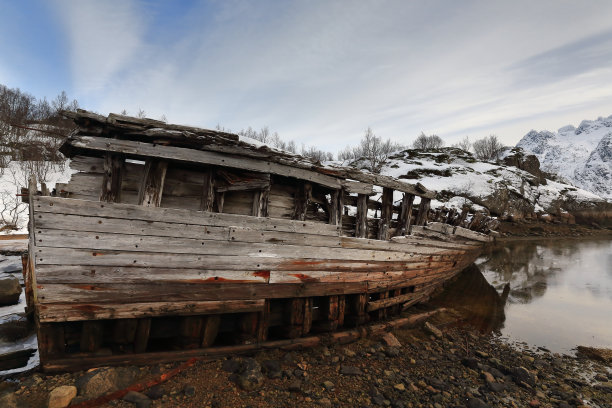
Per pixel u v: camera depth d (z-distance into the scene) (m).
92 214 3.55
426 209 7.53
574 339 7.14
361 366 4.96
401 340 6.22
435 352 5.88
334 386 4.30
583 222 35.69
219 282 4.28
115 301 3.71
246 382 3.91
